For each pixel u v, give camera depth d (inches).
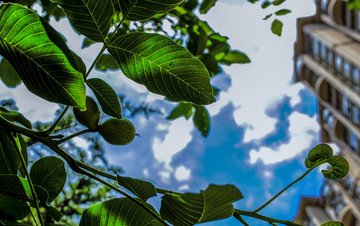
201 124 112.5
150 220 53.3
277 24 126.3
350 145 1176.8
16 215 53.8
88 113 60.6
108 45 51.9
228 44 121.8
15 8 40.8
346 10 1106.7
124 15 51.0
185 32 118.0
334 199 1224.8
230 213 42.8
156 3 50.4
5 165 58.9
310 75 1381.6
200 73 53.8
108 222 52.7
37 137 51.6
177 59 53.2
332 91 1209.4
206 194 38.5
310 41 1342.3
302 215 1395.2
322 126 1354.6
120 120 63.0
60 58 43.3
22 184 53.0
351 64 1047.0
